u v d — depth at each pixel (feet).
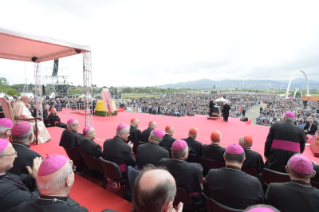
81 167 15.14
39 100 28.71
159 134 11.89
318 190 6.40
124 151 11.78
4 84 170.50
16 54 26.45
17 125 9.39
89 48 21.90
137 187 3.48
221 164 12.54
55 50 24.48
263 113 110.52
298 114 87.51
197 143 14.93
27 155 9.11
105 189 12.00
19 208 4.78
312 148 20.29
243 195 7.13
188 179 8.73
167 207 3.41
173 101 217.77
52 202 4.67
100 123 37.70
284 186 6.73
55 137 24.70
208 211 7.72
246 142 11.82
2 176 6.52
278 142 12.48
